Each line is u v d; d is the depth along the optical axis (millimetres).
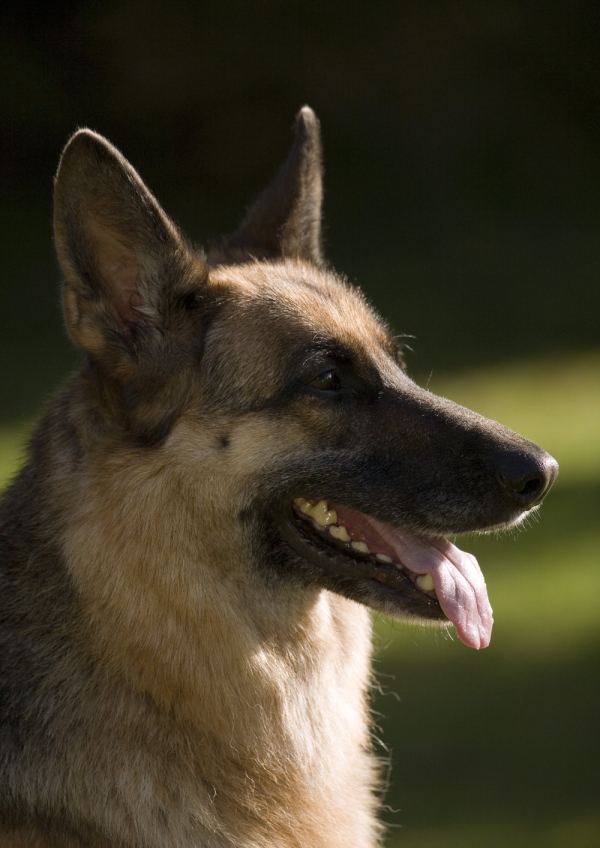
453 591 7434
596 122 37062
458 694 13750
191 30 34625
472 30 36812
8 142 33719
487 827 10898
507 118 36656
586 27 37531
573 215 33406
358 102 35906
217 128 34500
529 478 7395
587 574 16312
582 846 10469
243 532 7383
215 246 9312
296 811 7402
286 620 7543
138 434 7238
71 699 7008
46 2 33969
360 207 33156
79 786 6902
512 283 29703
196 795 7098
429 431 7590
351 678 8000
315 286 8023
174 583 7148
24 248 30391
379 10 36125
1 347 25797
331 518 7738
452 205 33562
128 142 34281
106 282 7277
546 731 12750
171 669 7098
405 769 12164
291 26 35438
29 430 8336
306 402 7484
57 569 7148
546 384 23969
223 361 7410
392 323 27328
